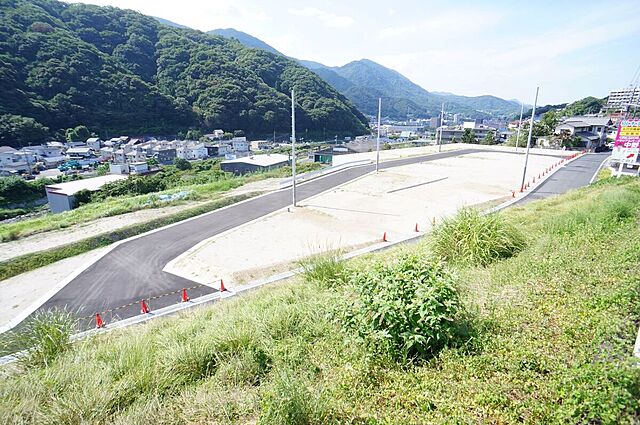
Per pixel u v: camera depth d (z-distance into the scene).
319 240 12.11
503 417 2.29
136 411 2.63
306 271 6.26
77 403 2.70
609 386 2.21
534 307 3.71
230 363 3.24
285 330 3.83
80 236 13.59
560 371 2.58
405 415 2.44
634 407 2.09
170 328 4.75
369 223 13.84
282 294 5.47
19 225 16.52
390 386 2.78
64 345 4.38
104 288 9.27
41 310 8.27
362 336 3.36
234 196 18.81
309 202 17.31
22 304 8.77
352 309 3.75
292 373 2.91
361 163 28.06
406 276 3.48
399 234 12.44
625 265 4.41
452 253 6.39
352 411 2.53
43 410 2.71
